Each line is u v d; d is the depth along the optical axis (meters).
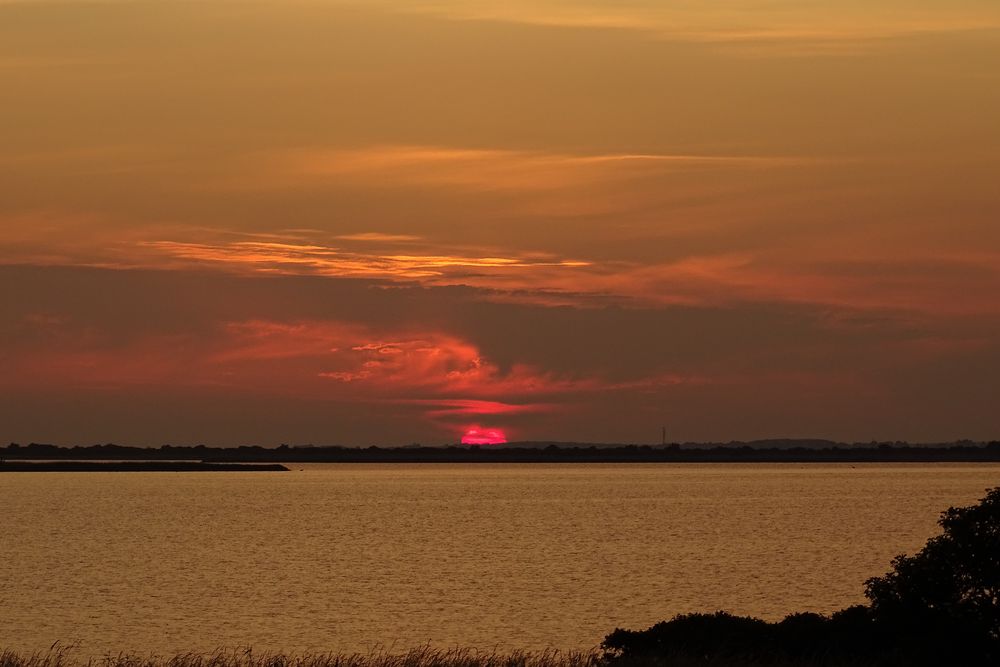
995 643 77.69
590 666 82.19
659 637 87.31
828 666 76.38
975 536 79.56
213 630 185.38
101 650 163.12
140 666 108.38
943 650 77.50
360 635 179.00
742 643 83.81
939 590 80.31
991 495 81.31
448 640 172.00
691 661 77.25
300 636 178.25
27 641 172.75
